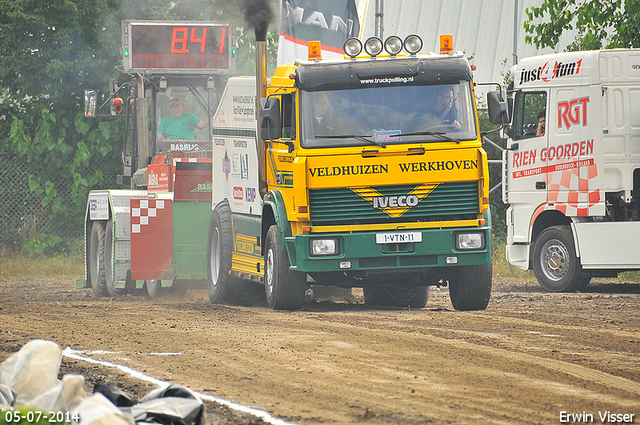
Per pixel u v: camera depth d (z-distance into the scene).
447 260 40.44
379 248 40.16
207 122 64.06
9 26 91.75
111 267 60.38
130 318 41.16
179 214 55.00
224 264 50.69
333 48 58.78
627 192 55.50
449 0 101.81
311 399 22.33
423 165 40.47
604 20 69.06
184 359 28.67
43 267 83.69
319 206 40.28
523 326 36.25
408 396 22.58
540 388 23.48
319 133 40.50
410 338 32.62
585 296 52.00
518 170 60.28
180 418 16.52
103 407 14.50
